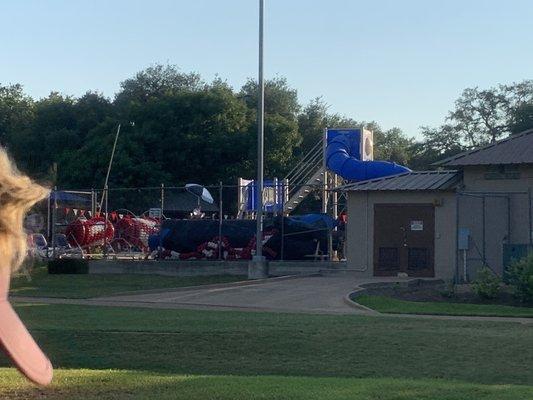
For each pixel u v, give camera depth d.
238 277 31.70
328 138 41.25
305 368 13.20
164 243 35.81
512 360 13.52
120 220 38.47
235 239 34.88
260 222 31.03
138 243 38.09
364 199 31.36
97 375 10.31
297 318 18.36
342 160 39.22
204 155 69.38
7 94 84.88
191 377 10.38
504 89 78.19
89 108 78.69
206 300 23.61
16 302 22.94
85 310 20.28
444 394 9.27
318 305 22.28
